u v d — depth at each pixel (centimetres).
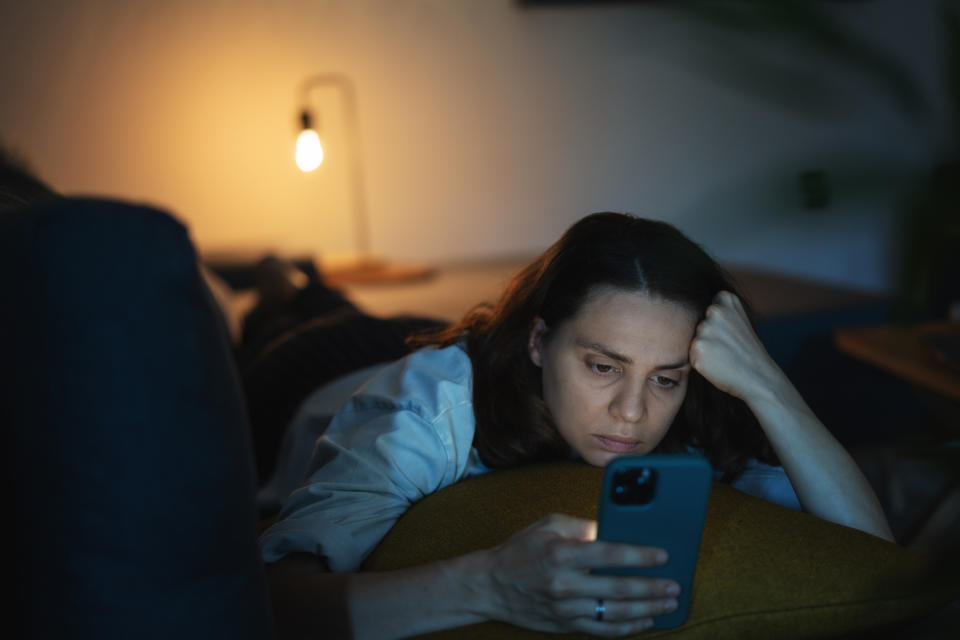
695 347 78
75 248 42
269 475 131
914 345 161
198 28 279
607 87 319
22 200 79
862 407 200
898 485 125
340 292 180
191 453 46
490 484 77
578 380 79
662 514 55
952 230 37
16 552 46
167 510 45
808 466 77
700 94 327
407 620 61
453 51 303
